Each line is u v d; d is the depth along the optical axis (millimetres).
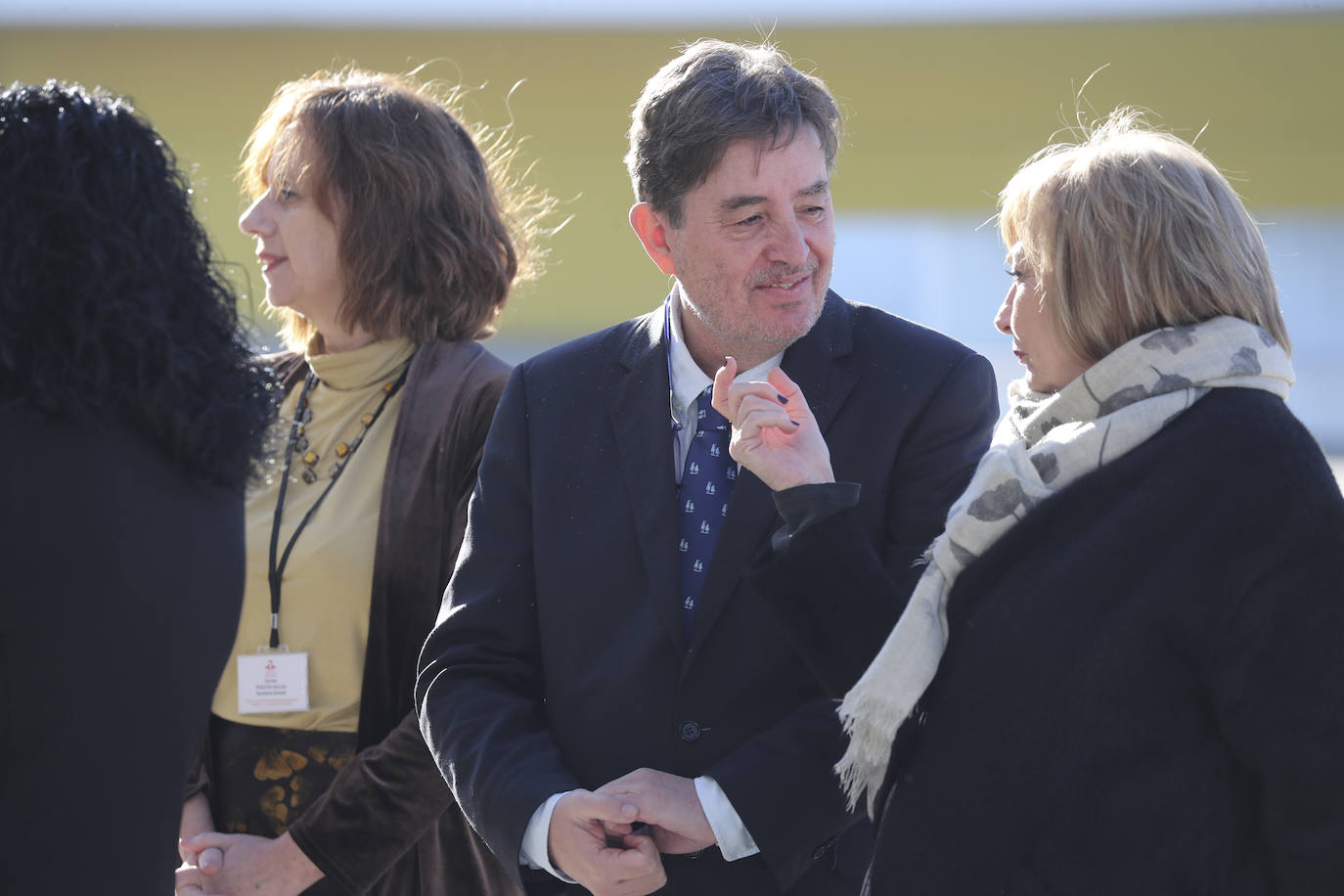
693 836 4203
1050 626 3400
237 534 3512
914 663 3592
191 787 5496
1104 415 3576
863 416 4574
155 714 3170
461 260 5809
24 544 2994
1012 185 3949
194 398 3291
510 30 24188
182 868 5242
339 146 5641
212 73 24391
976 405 4598
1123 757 3314
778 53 4656
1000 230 4031
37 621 3002
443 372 5641
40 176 3152
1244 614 3229
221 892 5184
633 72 24344
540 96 24516
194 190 3678
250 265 23203
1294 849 3275
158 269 3268
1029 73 24469
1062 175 3754
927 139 25031
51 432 3082
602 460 4809
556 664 4691
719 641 4457
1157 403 3467
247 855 5246
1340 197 24453
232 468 3387
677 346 4840
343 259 5695
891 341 4734
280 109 5906
